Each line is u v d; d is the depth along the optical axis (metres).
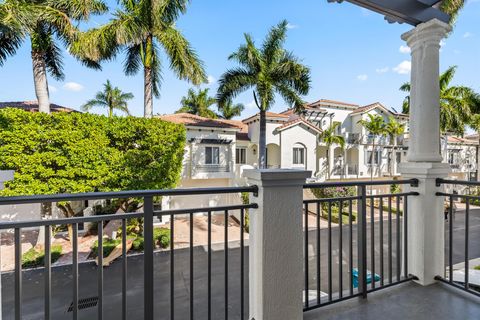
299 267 1.72
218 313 5.24
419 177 2.48
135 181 9.56
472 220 13.96
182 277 6.96
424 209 2.44
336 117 20.62
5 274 7.27
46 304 1.31
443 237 2.51
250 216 1.78
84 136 8.73
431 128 2.49
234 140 14.98
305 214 2.05
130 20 10.35
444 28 2.44
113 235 9.80
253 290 1.74
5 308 5.53
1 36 8.73
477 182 2.17
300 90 12.16
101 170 8.97
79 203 10.37
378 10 2.34
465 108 14.61
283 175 1.64
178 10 11.24
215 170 14.49
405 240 2.54
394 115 20.58
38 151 8.26
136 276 7.04
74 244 1.39
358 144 19.94
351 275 2.24
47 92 9.75
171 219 1.64
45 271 1.33
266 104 11.92
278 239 1.66
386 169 20.81
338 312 2.02
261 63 11.90
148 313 1.47
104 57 10.98
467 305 2.09
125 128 9.39
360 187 2.21
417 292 2.29
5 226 1.22
